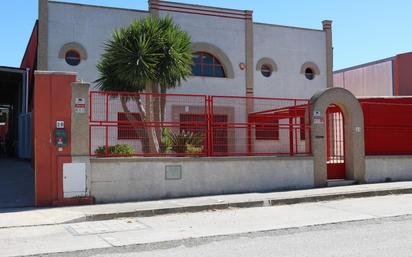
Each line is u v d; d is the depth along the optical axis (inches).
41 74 441.7
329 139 635.5
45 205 435.8
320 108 573.3
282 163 547.5
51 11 725.9
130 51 573.6
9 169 701.3
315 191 522.9
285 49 903.7
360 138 601.3
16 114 1015.6
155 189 478.6
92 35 747.4
